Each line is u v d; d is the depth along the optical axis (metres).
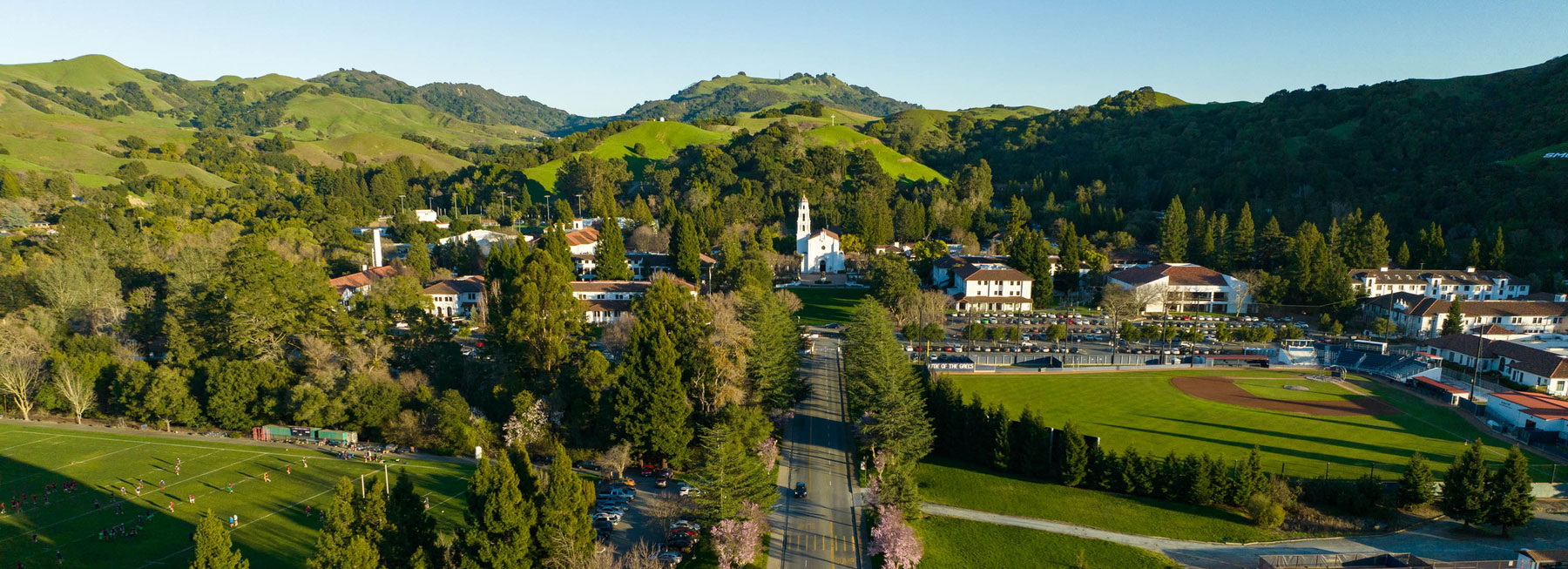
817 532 86.19
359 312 139.25
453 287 194.62
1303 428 117.25
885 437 105.19
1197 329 181.00
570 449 108.44
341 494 64.06
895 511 81.50
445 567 68.25
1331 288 199.50
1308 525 86.94
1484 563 75.56
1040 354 164.12
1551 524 87.06
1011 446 104.06
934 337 167.00
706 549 81.00
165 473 102.50
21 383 124.38
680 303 131.62
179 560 78.62
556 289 124.81
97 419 127.25
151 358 144.50
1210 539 84.38
